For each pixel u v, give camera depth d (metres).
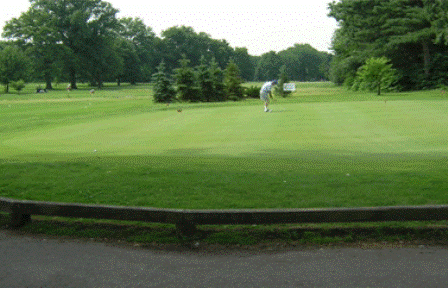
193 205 5.50
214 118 18.88
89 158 9.09
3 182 6.91
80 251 4.34
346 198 5.59
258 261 4.00
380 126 13.36
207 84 43.06
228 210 4.62
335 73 63.38
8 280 3.70
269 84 20.75
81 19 96.94
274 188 6.16
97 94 64.12
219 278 3.67
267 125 15.09
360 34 50.53
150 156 9.22
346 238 4.46
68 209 4.90
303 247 4.32
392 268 3.78
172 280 3.64
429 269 3.75
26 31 94.44
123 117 22.28
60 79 100.56
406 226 4.66
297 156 8.82
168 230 4.83
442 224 4.72
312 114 18.27
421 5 48.88
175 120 18.88
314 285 3.49
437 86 46.09
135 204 5.62
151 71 140.12
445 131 11.84
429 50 50.50
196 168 7.64
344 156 8.66
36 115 26.39
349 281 3.55
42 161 8.73
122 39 127.12
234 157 8.82
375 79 38.84
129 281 3.64
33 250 4.38
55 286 3.58
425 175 6.63
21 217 5.07
